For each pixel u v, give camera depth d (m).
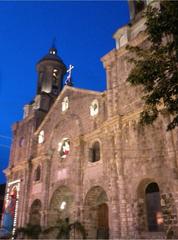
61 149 32.09
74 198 26.88
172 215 18.36
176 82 10.97
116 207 21.98
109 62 29.70
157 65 11.34
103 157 25.69
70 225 23.77
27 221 31.98
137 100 24.72
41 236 26.64
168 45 11.38
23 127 41.97
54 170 31.80
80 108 31.94
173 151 19.75
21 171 37.69
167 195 19.16
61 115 34.75
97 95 30.05
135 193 21.44
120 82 27.47
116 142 24.50
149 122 12.55
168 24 10.99
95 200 26.52
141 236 19.94
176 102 11.32
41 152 35.47
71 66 39.00
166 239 18.02
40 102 41.47
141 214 20.84
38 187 32.88
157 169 20.61
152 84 11.89
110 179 23.78
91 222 25.39
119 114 25.05
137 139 23.14
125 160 23.33
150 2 27.84
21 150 39.88
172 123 11.45
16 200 35.62
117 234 20.94
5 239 31.33
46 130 36.69
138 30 29.34
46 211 29.73
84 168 27.45
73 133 31.14
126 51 28.31
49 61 45.16
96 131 27.50
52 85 43.88
